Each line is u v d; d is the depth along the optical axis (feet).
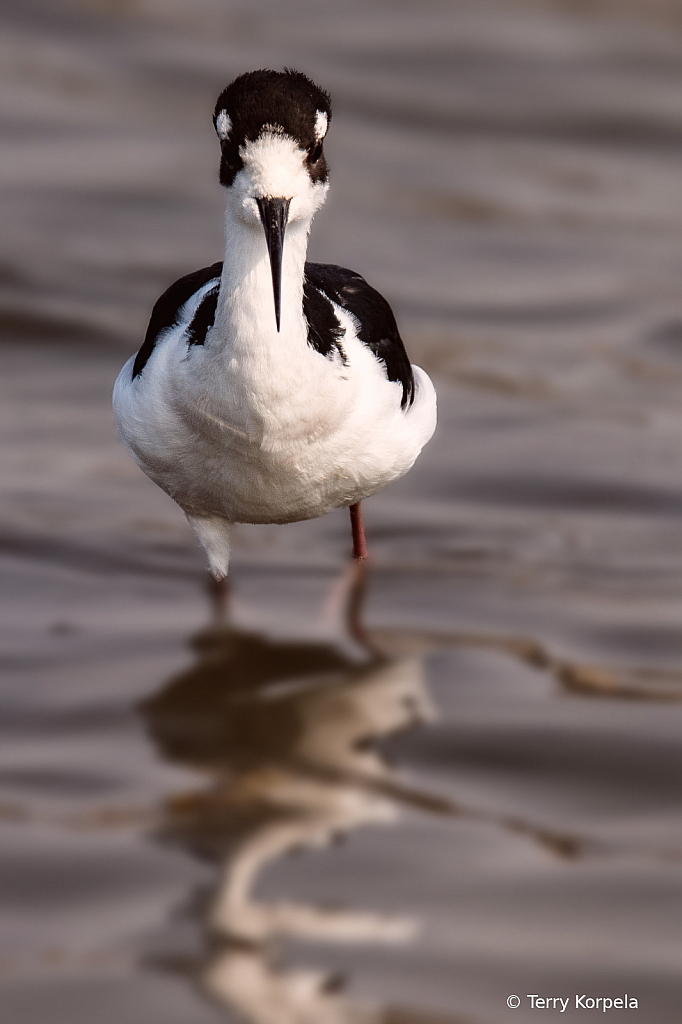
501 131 71.15
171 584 36.81
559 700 31.48
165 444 31.22
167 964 23.16
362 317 33.42
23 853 25.71
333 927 24.16
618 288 56.95
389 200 64.49
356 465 32.07
